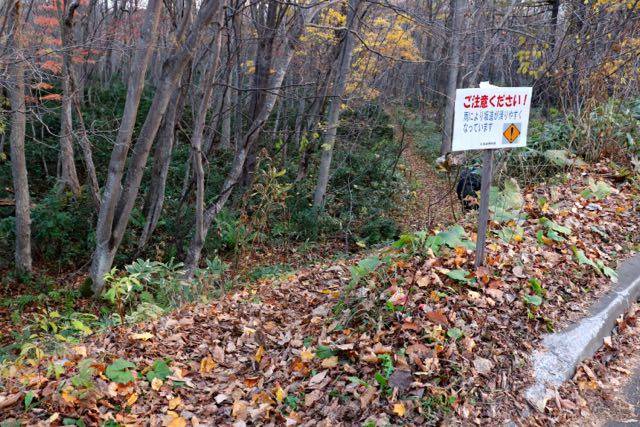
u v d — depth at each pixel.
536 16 13.80
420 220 15.01
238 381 3.78
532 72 9.16
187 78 11.38
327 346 3.84
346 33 12.45
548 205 6.00
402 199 16.62
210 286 6.89
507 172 7.70
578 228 5.59
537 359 3.69
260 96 13.11
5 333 8.80
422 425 3.03
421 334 3.67
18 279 11.38
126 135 8.60
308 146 15.12
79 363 3.51
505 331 3.86
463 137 3.96
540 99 9.93
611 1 8.46
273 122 20.66
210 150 14.22
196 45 8.15
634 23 8.52
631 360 4.00
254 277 8.46
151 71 26.72
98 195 11.79
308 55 15.81
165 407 3.42
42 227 12.22
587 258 4.98
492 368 3.52
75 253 12.39
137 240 11.99
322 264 7.53
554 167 7.83
